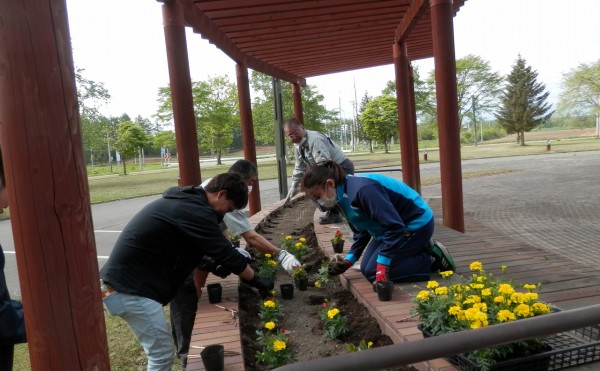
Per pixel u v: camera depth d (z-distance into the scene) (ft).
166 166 174.70
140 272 8.45
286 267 11.82
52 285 5.06
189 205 8.59
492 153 102.83
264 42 25.68
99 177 124.57
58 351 5.17
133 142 122.11
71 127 5.06
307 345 10.60
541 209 31.01
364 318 11.02
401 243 11.18
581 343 8.13
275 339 9.64
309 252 18.57
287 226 24.84
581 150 92.94
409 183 29.14
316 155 19.60
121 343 13.58
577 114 143.43
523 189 41.65
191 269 9.18
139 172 137.69
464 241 16.43
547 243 21.71
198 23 18.38
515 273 12.59
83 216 5.22
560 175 51.21
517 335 3.44
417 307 8.74
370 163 89.25
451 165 18.02
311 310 12.68
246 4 18.38
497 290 7.96
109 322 15.55
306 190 11.44
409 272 11.97
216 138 115.85
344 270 12.96
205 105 107.34
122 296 8.38
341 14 22.12
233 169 12.00
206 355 8.50
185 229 8.41
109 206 51.60
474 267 9.07
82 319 5.25
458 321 7.66
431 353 3.24
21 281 5.12
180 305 11.33
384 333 10.12
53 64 4.87
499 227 26.22
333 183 11.27
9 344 5.98
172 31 13.82
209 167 112.68
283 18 20.70
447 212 18.44
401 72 27.94
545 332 3.52
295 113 40.09
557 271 12.64
